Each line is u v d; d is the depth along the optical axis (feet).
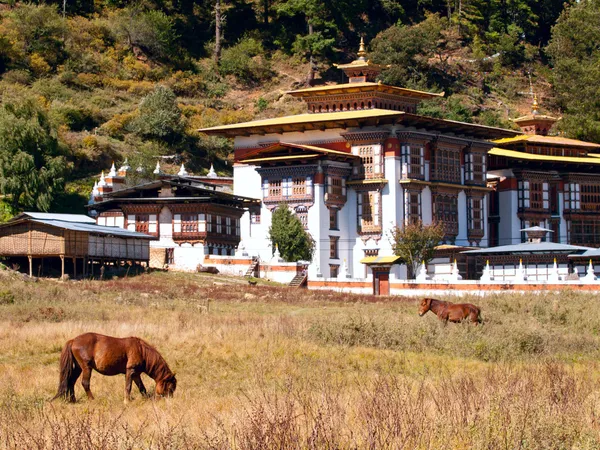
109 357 113.91
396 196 394.11
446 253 376.89
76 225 320.91
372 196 397.19
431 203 407.44
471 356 163.94
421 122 401.49
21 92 588.91
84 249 313.12
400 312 234.79
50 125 452.35
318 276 355.15
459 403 96.53
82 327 179.11
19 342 161.27
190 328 183.83
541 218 458.91
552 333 182.19
